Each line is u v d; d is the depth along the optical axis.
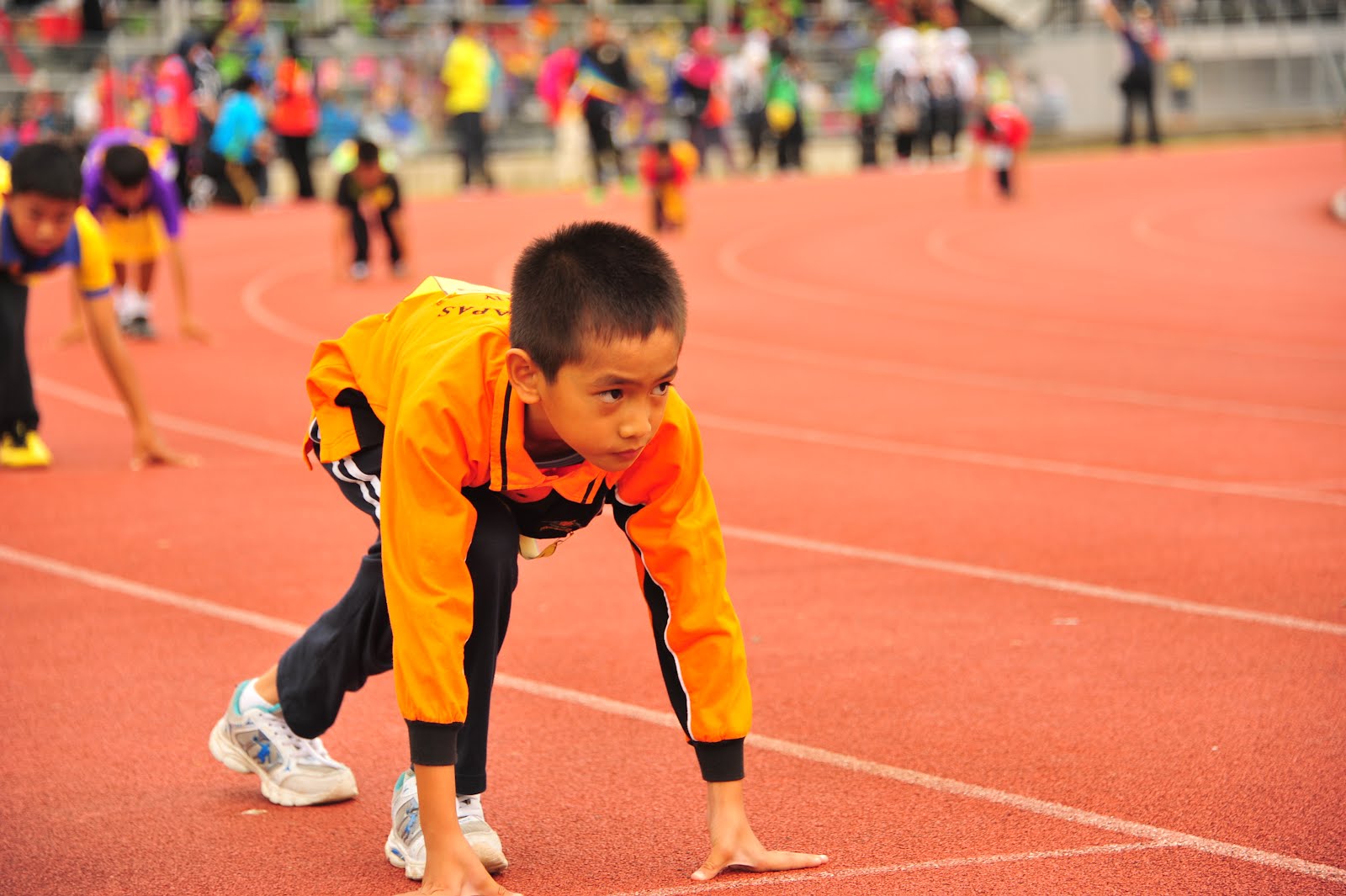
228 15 66.31
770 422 24.97
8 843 9.63
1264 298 40.25
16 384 20.95
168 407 25.95
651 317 7.45
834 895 8.68
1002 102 87.06
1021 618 14.41
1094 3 99.19
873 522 18.30
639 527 8.61
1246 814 9.85
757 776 10.64
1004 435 23.88
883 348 32.69
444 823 8.16
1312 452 22.52
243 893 8.88
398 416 8.05
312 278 42.72
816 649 13.48
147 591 15.52
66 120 59.72
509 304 8.72
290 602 15.12
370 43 71.38
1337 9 102.75
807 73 85.44
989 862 9.12
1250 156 84.44
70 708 12.16
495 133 73.00
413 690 8.02
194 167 58.72
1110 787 10.33
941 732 11.43
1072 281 43.75
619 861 9.23
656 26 85.12
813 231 55.47
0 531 17.89
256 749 10.23
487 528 8.41
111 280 20.72
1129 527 18.05
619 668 13.05
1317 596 15.07
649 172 53.69
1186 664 13.01
